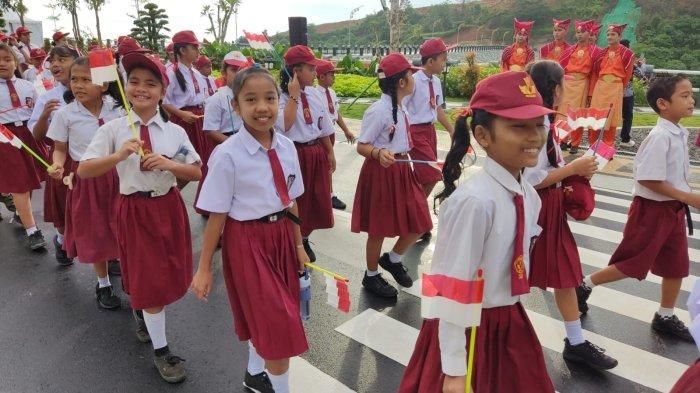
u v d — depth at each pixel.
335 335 3.75
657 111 3.47
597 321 3.94
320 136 4.89
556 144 3.04
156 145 3.19
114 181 3.87
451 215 1.91
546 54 10.22
